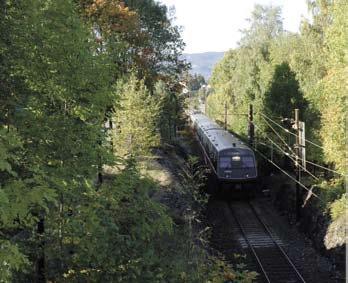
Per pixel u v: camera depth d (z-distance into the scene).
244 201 30.03
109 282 7.37
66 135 7.88
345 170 20.22
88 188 7.80
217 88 73.12
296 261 19.52
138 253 7.61
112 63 9.66
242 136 43.19
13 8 7.05
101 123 9.11
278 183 31.31
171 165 27.83
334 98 20.00
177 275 8.70
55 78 7.87
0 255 4.96
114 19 28.69
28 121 7.43
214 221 25.34
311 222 22.84
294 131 33.53
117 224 8.08
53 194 5.61
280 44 47.91
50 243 7.68
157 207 8.45
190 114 58.66
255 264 19.36
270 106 35.47
